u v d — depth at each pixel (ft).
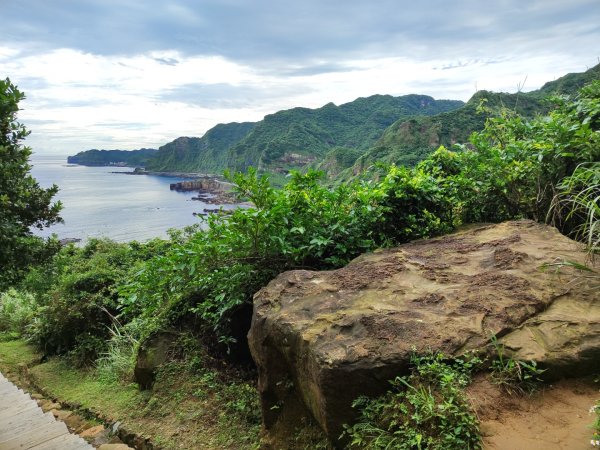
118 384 19.43
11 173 19.49
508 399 6.68
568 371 7.00
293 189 14.24
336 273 10.80
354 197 14.51
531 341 7.41
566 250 10.37
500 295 8.62
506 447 5.82
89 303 26.30
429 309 8.48
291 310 9.45
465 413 6.22
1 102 19.03
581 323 7.58
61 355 27.73
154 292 14.55
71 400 19.57
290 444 9.26
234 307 14.88
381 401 7.13
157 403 15.17
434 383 6.85
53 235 22.43
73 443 13.74
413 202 14.37
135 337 22.53
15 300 42.29
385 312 8.41
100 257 34.30
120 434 14.56
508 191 14.89
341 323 8.33
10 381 24.80
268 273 13.91
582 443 5.72
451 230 14.34
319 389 7.66
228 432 12.61
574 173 11.57
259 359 10.02
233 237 12.78
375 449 6.50
